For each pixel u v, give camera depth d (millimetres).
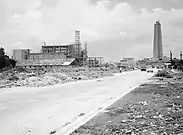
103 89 27062
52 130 10094
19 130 10320
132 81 39281
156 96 18359
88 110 14336
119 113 12234
